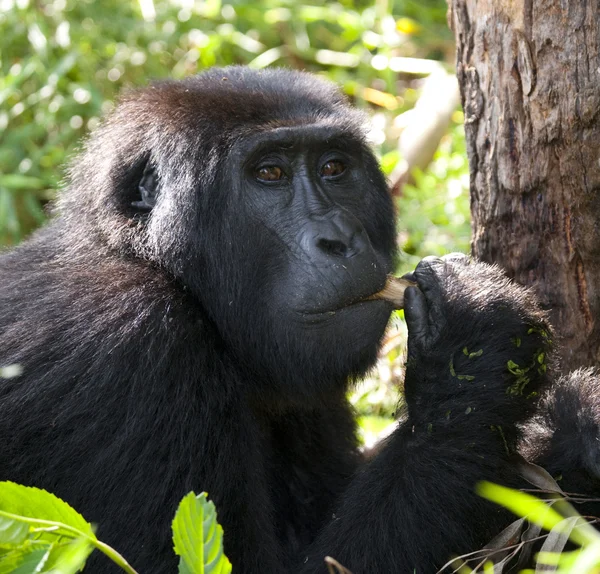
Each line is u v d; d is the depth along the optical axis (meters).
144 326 7.73
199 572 5.56
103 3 18.47
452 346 8.02
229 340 8.50
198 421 7.62
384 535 7.68
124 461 7.36
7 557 5.71
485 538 7.76
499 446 7.86
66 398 7.48
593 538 6.15
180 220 8.39
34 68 16.55
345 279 7.98
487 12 8.85
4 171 16.44
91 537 5.72
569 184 8.66
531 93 8.64
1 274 8.73
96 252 8.57
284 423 9.56
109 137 9.06
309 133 8.32
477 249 9.52
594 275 8.83
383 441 9.34
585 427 8.16
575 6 8.31
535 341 8.11
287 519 9.48
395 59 18.64
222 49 18.80
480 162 9.27
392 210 9.36
